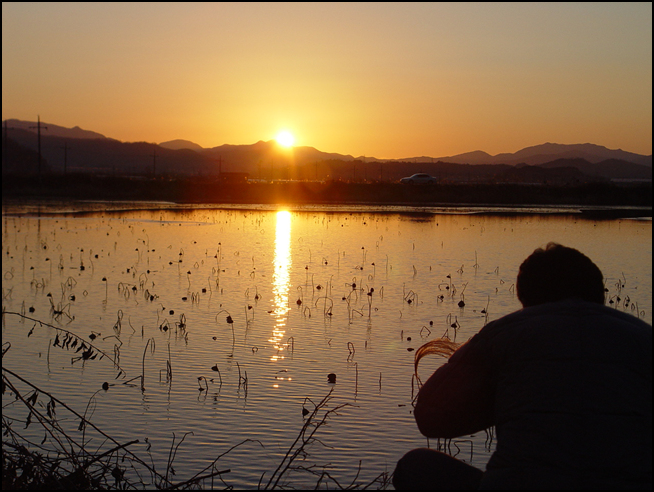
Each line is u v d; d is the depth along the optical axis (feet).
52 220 113.70
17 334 33.06
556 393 8.94
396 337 33.58
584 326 9.33
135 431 20.75
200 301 43.27
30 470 13.87
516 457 8.95
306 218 124.88
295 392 24.70
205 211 144.66
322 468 18.29
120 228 99.35
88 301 42.78
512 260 65.62
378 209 159.12
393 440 20.39
